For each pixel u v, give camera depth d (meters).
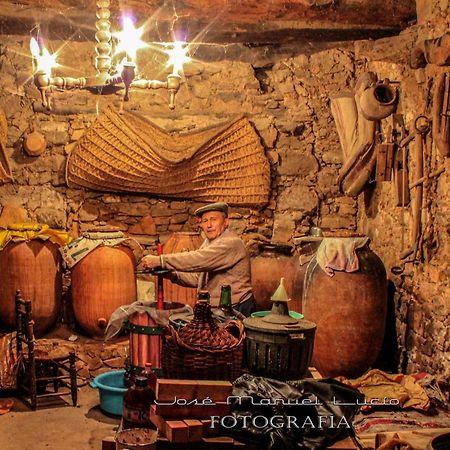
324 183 6.09
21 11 5.55
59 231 5.62
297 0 5.26
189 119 5.93
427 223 4.62
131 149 5.79
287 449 2.76
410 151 4.93
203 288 4.52
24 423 4.41
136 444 2.74
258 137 5.98
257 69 6.05
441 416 4.14
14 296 5.29
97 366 5.22
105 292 5.25
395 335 5.24
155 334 4.07
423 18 4.88
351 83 6.02
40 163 5.84
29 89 5.80
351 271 4.89
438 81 4.20
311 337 3.16
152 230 5.96
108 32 4.00
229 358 2.98
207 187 5.95
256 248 6.01
